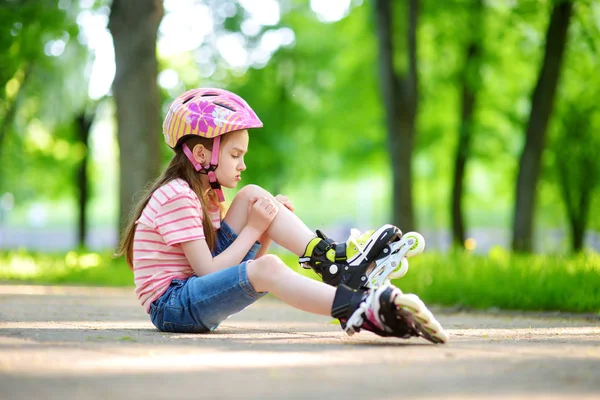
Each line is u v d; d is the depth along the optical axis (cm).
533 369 238
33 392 189
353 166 2327
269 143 2233
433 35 1744
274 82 2288
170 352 275
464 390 199
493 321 522
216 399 183
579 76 1788
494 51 1731
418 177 2548
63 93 1705
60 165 2538
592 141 2005
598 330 420
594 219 2361
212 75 2244
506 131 2041
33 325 397
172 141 387
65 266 1136
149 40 1159
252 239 372
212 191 391
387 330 316
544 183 2189
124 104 1155
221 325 441
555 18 1371
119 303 655
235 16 2175
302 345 309
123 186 1152
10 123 1755
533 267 729
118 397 184
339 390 197
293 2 2339
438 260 845
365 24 1905
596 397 189
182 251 376
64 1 1409
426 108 1981
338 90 2127
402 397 188
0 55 1268
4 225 4262
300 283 335
